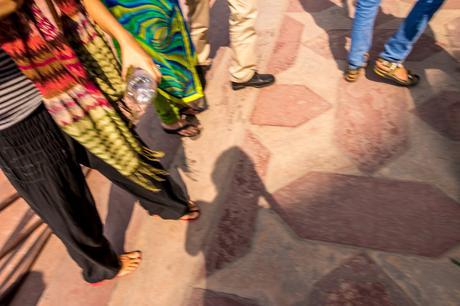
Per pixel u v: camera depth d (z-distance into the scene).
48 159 1.17
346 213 1.85
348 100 2.43
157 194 1.67
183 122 2.38
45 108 1.13
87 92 1.13
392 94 2.40
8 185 2.20
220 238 1.88
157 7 1.80
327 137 2.23
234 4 2.18
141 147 1.42
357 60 2.38
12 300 1.83
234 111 2.52
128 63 1.23
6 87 1.00
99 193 2.22
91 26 1.25
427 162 1.98
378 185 1.93
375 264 1.65
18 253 1.93
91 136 1.19
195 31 2.50
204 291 1.71
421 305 1.51
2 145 1.08
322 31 3.04
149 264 1.85
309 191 1.98
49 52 1.00
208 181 2.14
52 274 1.89
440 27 2.79
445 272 1.57
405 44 2.20
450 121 2.15
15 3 0.85
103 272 1.68
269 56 2.90
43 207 1.27
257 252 1.79
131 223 2.03
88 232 1.43
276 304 1.61
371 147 2.12
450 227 1.71
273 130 2.34
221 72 2.84
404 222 1.76
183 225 1.97
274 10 3.38
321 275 1.66
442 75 2.43
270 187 2.04
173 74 2.02
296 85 2.61
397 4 3.11
